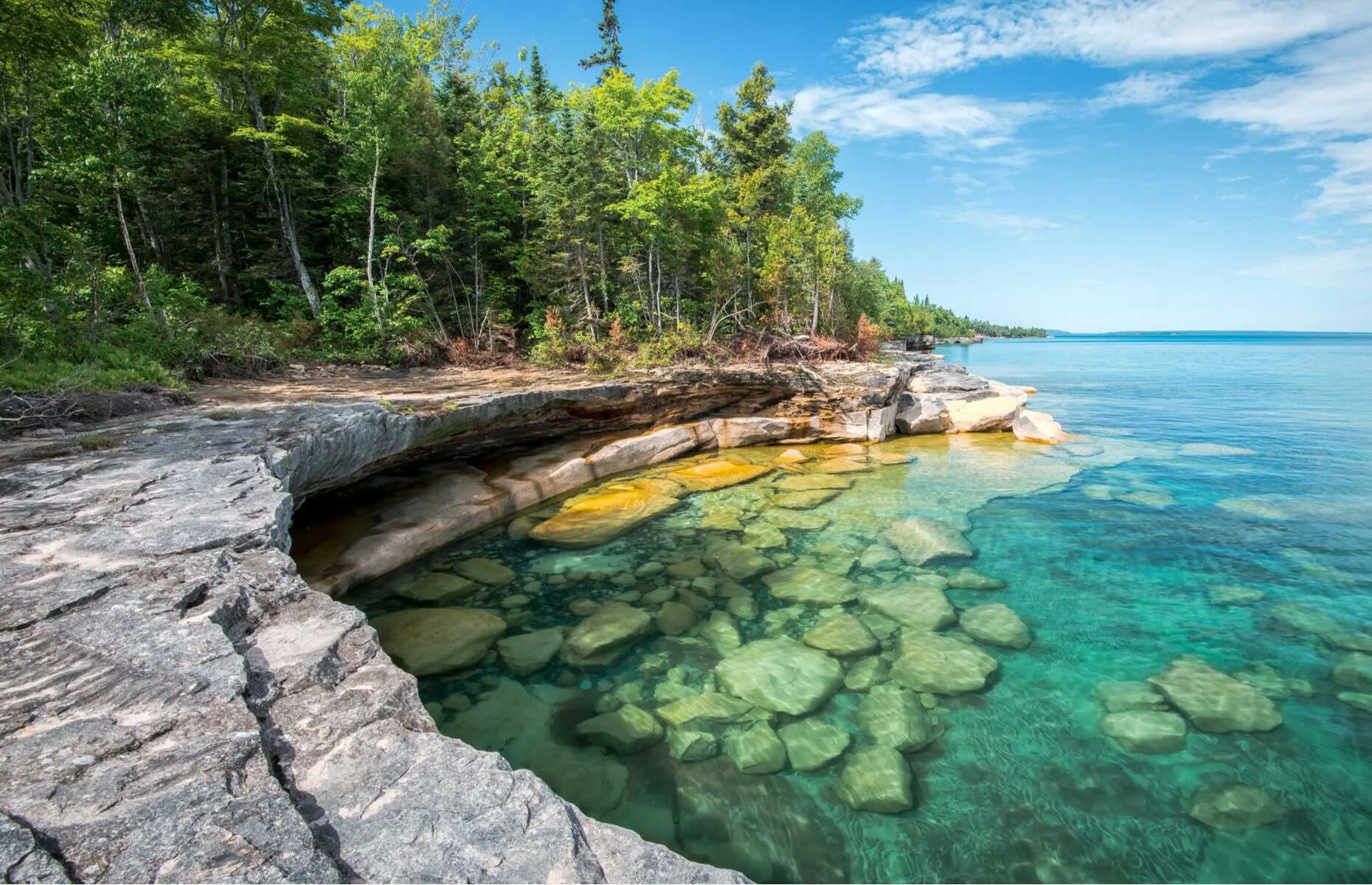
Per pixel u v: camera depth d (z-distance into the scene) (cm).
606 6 4153
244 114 2455
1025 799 579
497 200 2834
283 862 226
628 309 2753
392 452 1172
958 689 741
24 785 248
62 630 369
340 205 2470
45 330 1258
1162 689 742
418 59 3319
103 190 1733
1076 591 1006
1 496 602
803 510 1420
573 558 1141
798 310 3231
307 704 342
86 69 1554
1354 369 5703
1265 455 1942
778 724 677
